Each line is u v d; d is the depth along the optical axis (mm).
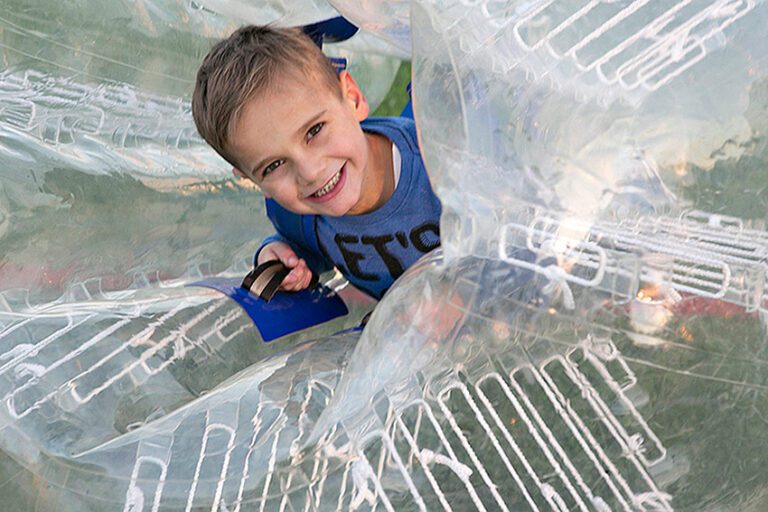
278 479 934
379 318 951
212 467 949
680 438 908
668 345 890
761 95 874
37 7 1370
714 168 876
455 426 921
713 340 894
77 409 1039
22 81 1374
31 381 1053
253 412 992
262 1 1379
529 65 875
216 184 1493
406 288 938
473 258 882
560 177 871
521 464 911
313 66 1095
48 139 1351
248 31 1127
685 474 917
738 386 906
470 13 882
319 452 937
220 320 1205
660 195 876
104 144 1400
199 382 1136
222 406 1006
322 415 958
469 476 912
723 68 872
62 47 1396
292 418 982
